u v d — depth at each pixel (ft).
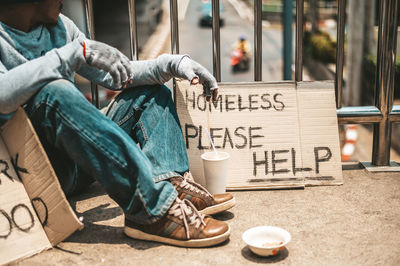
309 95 7.75
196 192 6.07
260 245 5.30
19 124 5.21
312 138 7.64
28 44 5.68
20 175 5.37
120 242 5.73
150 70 6.24
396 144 28.04
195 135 7.59
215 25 7.87
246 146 7.59
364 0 38.06
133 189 5.33
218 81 8.08
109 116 6.44
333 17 92.53
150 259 5.30
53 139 5.40
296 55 7.82
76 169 6.51
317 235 5.82
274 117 7.67
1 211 5.18
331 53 59.52
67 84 5.17
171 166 6.03
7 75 5.06
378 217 6.30
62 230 5.44
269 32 98.94
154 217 5.42
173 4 7.79
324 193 7.21
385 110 8.04
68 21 6.50
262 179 7.48
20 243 5.25
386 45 7.79
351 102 39.93
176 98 7.55
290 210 6.59
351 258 5.25
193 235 5.49
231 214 6.51
